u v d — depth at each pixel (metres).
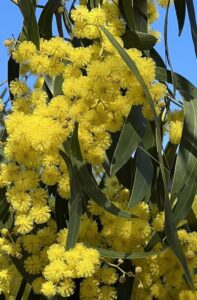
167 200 0.34
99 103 0.35
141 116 0.38
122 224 0.38
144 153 0.39
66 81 0.35
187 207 0.37
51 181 0.37
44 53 0.36
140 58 0.35
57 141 0.34
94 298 0.37
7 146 0.35
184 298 0.38
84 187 0.37
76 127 0.36
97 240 0.39
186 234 0.38
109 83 0.34
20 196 0.36
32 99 0.37
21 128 0.34
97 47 0.37
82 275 0.34
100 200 0.37
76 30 0.37
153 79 0.35
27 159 0.35
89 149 0.37
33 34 0.39
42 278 0.38
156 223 0.38
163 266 0.38
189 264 0.38
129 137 0.38
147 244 0.38
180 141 0.37
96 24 0.36
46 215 0.36
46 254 0.38
